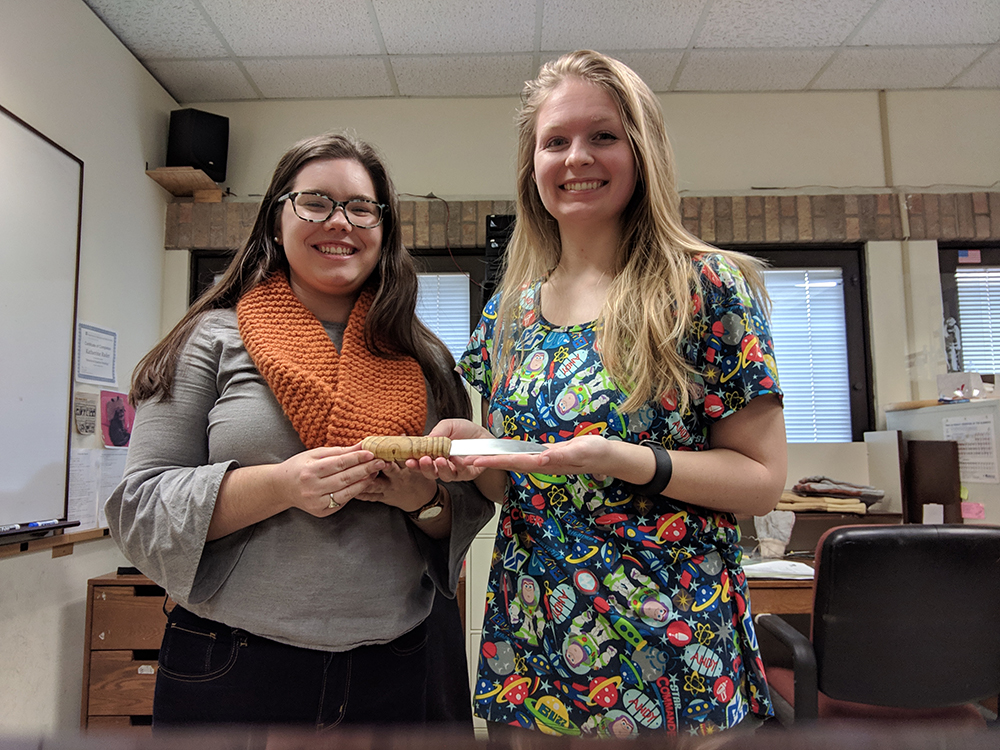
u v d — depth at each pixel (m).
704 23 2.40
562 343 0.87
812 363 2.80
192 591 0.85
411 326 1.07
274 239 1.02
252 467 0.84
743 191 2.84
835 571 1.32
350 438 0.87
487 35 2.47
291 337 0.93
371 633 0.89
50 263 1.99
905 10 2.33
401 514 0.96
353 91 2.85
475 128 2.89
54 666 2.01
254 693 0.85
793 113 2.88
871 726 0.24
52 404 1.99
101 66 2.31
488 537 2.19
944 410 2.35
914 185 2.83
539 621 0.82
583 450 0.73
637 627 0.76
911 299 2.75
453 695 1.10
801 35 2.48
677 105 2.88
